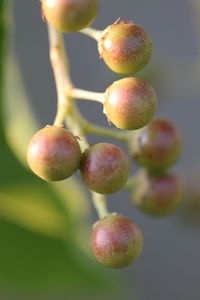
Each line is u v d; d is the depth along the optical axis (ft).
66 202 0.66
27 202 0.66
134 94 0.55
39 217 0.66
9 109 0.66
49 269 0.66
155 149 0.61
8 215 0.66
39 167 0.54
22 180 0.66
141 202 0.64
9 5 0.65
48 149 0.54
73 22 0.54
